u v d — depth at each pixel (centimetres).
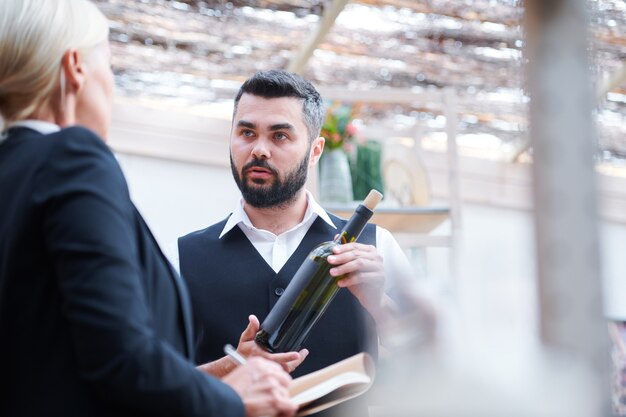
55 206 82
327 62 432
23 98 98
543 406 27
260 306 169
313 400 92
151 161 452
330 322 166
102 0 366
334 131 305
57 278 82
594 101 28
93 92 102
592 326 26
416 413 31
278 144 171
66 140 88
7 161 91
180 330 95
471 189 503
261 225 178
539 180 27
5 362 84
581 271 26
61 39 99
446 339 31
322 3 368
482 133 493
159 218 448
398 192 353
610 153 485
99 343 78
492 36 404
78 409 81
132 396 79
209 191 460
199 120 462
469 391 29
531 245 27
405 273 36
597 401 26
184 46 403
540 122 27
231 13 378
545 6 28
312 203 181
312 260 136
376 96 323
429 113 474
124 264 81
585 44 27
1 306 84
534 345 27
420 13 391
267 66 424
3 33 96
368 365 96
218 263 174
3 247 85
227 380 91
